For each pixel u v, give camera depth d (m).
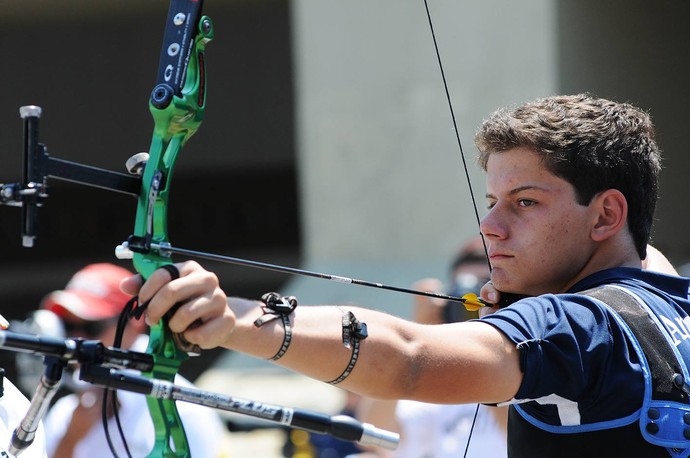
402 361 6.82
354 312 6.94
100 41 56.69
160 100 6.98
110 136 57.09
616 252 8.22
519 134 7.94
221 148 57.94
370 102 28.84
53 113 57.31
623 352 7.41
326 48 29.27
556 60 26.50
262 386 27.61
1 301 55.28
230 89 57.16
